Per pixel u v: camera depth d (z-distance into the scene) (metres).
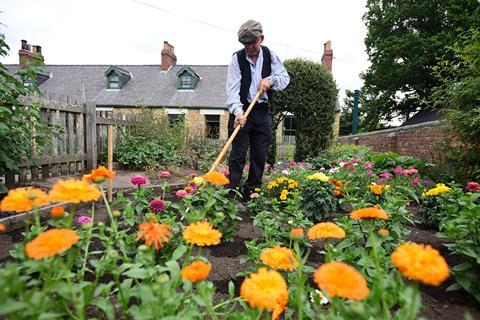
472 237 1.52
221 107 15.70
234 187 2.90
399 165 4.86
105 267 0.93
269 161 7.13
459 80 3.64
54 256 0.84
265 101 2.93
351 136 11.39
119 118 6.13
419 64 17.09
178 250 1.02
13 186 3.19
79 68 18.92
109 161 2.98
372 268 1.19
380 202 2.66
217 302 1.40
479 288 1.46
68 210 2.64
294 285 1.19
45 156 3.82
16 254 1.00
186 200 1.66
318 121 6.91
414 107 20.42
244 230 2.40
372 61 20.67
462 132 3.52
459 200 1.83
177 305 0.87
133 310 0.87
